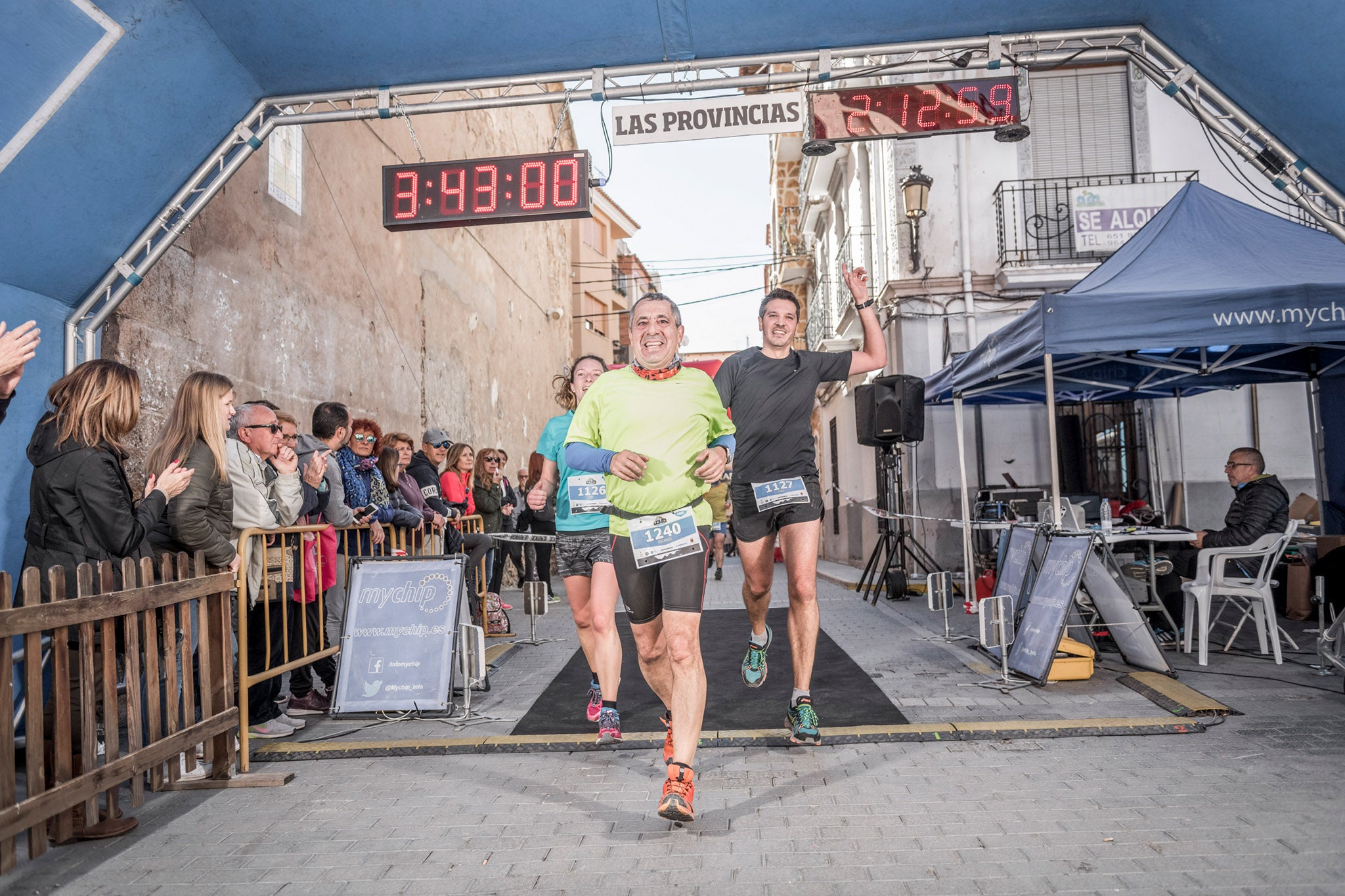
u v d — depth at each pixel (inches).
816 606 162.6
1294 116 190.5
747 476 163.6
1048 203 463.2
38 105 160.6
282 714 184.2
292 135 313.0
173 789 145.9
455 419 523.2
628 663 254.2
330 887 106.3
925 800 130.6
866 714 183.0
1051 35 206.5
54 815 117.3
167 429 156.3
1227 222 263.9
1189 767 142.6
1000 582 262.5
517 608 404.5
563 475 182.9
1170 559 271.4
